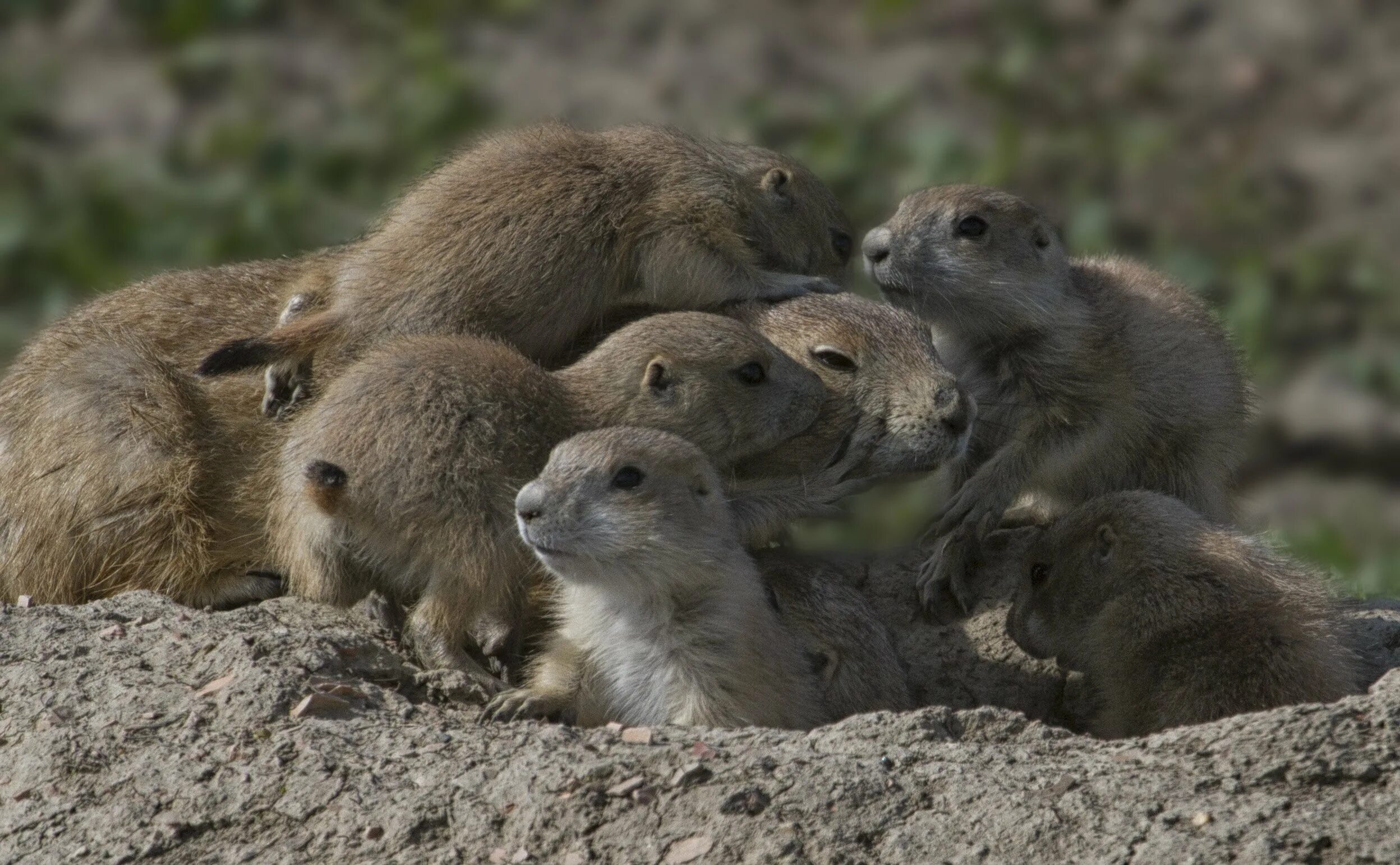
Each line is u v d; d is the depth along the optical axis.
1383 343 22.28
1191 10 26.80
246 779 8.87
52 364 11.65
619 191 11.46
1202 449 12.52
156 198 21.73
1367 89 25.39
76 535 11.11
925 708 9.48
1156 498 11.23
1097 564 10.95
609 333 11.58
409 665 10.04
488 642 10.48
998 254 12.14
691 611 10.00
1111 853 7.84
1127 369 12.23
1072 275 12.63
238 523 11.19
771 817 8.23
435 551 10.07
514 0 25.64
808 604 11.10
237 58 24.16
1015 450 12.15
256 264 12.62
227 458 11.19
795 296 11.80
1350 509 20.06
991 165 22.77
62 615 10.23
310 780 8.80
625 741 8.91
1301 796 8.07
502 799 8.54
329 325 11.10
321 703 9.31
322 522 10.32
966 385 12.45
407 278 11.10
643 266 11.51
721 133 22.88
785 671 10.25
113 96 23.55
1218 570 10.67
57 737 9.22
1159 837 7.86
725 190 11.67
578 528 9.72
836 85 24.42
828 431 11.15
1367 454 21.03
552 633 10.66
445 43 24.58
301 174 22.08
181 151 22.55
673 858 8.13
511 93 23.77
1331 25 26.58
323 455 10.12
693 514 9.98
